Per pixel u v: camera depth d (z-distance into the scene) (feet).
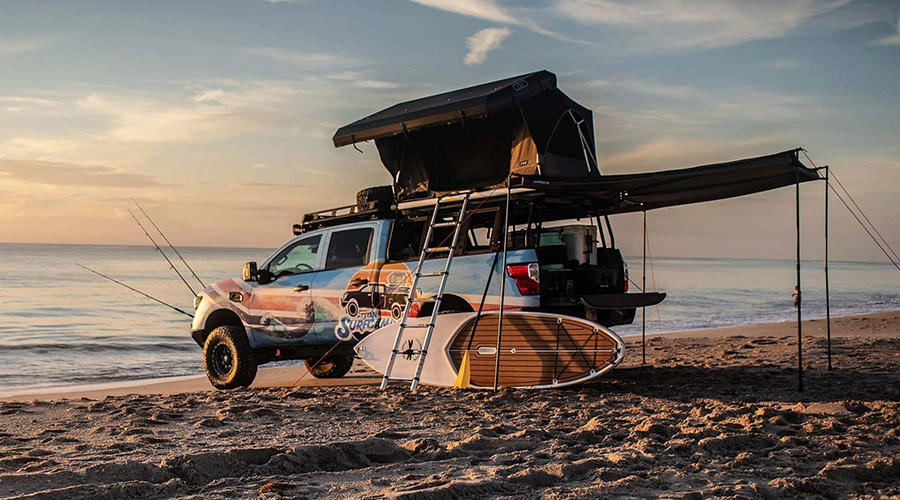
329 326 31.35
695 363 38.60
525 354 27.20
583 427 21.07
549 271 27.09
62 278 185.78
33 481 14.51
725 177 28.45
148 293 141.79
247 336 33.37
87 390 39.45
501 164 31.09
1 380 44.42
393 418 22.97
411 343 28.73
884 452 17.92
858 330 68.44
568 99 31.99
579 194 28.73
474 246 28.60
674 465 16.61
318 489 14.52
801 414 22.58
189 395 29.84
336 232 32.24
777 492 14.53
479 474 15.46
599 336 26.12
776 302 141.69
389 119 31.63
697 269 378.73
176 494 14.20
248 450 16.67
